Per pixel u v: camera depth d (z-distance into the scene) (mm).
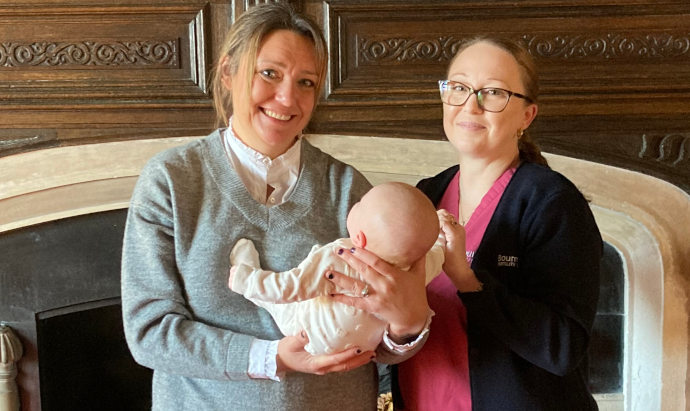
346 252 983
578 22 1820
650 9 1823
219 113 1245
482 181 1249
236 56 1085
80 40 1740
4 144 1750
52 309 1847
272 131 1091
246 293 976
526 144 1343
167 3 1732
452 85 1233
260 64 1062
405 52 1806
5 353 1812
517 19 1813
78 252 1835
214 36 1763
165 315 1041
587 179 1874
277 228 1093
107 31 1740
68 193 1797
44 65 1742
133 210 1081
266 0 1736
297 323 1020
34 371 1868
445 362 1201
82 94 1744
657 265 1953
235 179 1093
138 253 1066
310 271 974
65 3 1717
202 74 1765
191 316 1070
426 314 1046
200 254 1059
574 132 1858
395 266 1001
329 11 1770
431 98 1814
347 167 1217
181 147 1134
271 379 1033
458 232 1081
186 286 1067
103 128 1769
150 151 1773
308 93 1122
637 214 1904
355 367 1043
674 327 1985
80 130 1765
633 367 2037
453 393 1195
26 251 1820
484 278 1080
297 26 1092
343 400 1126
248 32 1067
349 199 1165
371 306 977
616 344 2047
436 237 1001
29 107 1733
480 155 1227
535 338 1063
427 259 1061
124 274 1073
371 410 1193
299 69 1081
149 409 2193
